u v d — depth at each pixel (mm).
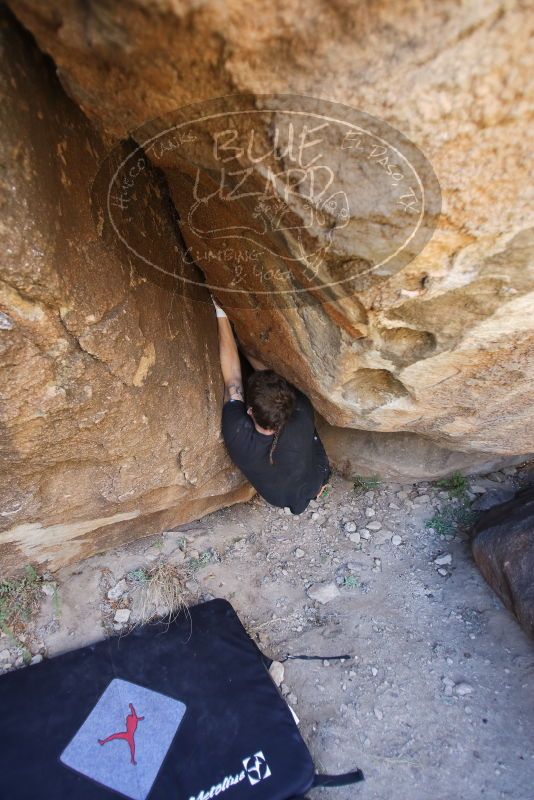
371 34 824
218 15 792
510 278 1240
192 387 2027
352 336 1580
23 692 2096
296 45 843
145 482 2070
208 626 2328
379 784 1959
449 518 2846
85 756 1950
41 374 1437
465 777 1961
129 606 2395
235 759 1941
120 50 894
